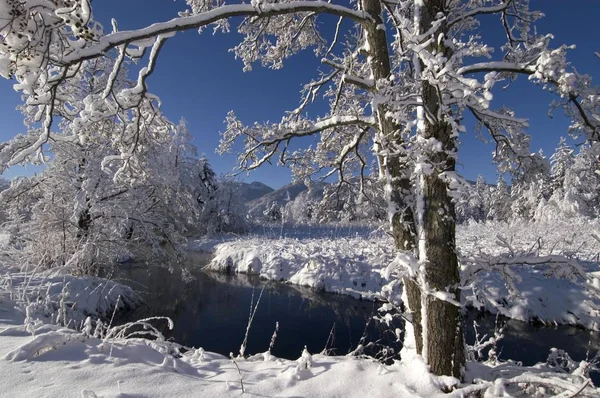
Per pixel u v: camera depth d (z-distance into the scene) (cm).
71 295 910
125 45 344
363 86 441
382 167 464
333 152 636
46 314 696
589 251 1286
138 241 1413
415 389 324
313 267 1645
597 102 324
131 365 360
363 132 530
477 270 385
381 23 439
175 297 1402
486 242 1570
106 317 990
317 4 392
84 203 1170
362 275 1488
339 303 1343
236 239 2752
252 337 994
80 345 405
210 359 422
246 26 664
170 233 1424
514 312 1090
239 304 1323
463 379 356
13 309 637
